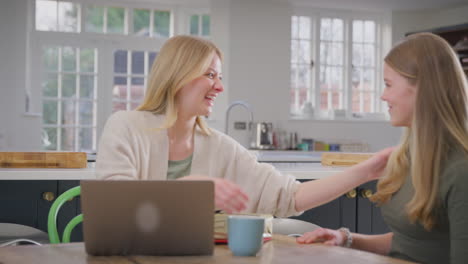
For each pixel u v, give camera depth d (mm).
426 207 1516
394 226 1660
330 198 1708
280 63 7410
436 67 1570
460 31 7363
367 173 1711
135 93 7164
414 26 7910
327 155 3104
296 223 2162
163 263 1153
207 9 7387
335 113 7707
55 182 2615
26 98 6691
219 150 1810
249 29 7285
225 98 7203
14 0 6562
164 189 1199
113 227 1210
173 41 1737
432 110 1550
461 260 1421
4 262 1171
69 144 6957
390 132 7855
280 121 7418
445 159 1524
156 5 7250
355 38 7914
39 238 2207
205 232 1223
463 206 1446
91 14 7035
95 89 7031
